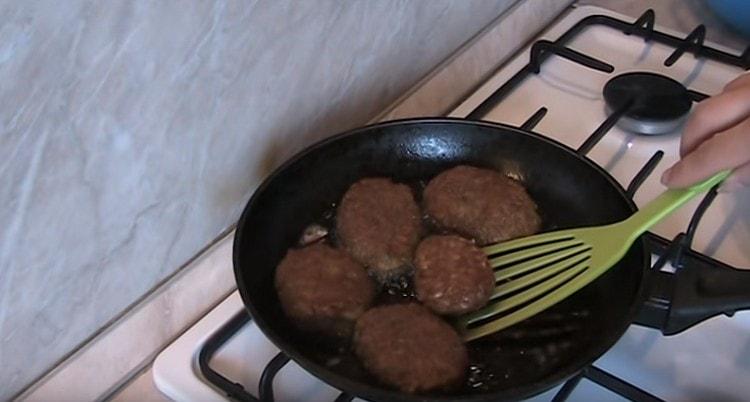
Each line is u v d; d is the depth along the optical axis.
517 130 0.65
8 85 0.42
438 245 0.57
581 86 0.81
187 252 0.59
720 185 0.59
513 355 0.55
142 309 0.57
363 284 0.56
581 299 0.58
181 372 0.57
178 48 0.50
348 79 0.68
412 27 0.72
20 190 0.45
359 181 0.62
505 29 0.85
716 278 0.53
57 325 0.52
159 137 0.52
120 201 0.52
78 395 0.55
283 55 0.59
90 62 0.46
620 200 0.60
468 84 0.83
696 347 0.62
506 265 0.58
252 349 0.60
